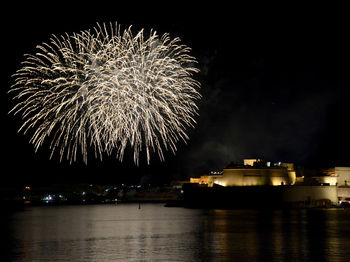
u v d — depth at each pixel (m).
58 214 107.12
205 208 113.75
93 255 36.81
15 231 60.22
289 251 37.31
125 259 34.66
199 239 46.47
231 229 56.00
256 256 35.06
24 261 34.56
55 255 37.22
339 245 40.53
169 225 64.62
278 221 67.06
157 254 36.81
